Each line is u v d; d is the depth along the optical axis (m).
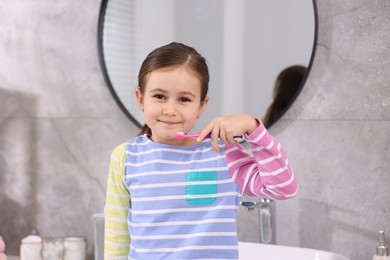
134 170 1.10
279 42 1.71
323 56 1.67
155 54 1.06
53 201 2.01
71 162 1.98
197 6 1.80
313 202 1.70
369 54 1.63
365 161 1.64
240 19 1.75
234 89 1.76
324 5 1.67
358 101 1.64
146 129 1.20
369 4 1.63
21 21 2.02
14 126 2.05
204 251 1.02
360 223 1.65
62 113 1.99
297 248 1.59
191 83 1.04
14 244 2.07
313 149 1.70
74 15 1.96
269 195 1.03
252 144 1.00
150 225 1.05
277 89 1.71
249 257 1.64
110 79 1.90
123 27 1.88
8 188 2.07
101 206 1.95
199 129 1.80
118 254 1.13
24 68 2.03
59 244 1.85
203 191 1.05
